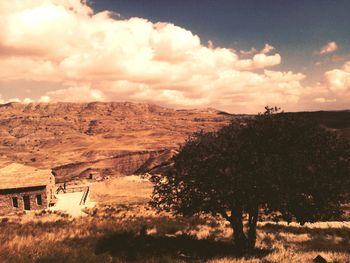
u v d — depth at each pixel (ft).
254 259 55.42
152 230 87.30
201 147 67.41
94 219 116.88
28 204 167.12
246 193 63.67
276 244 73.87
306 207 64.59
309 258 55.52
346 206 134.41
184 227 92.94
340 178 64.13
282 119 66.85
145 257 60.03
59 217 132.57
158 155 615.98
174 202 70.64
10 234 81.30
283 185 62.18
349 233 87.92
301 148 64.23
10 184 162.71
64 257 57.06
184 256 63.10
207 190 66.69
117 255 61.11
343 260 54.85
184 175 67.67
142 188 242.37
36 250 60.18
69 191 238.89
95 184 270.67
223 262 54.08
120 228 89.25
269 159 61.57
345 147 64.03
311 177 62.75
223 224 103.40
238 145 65.05
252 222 68.85
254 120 67.97
